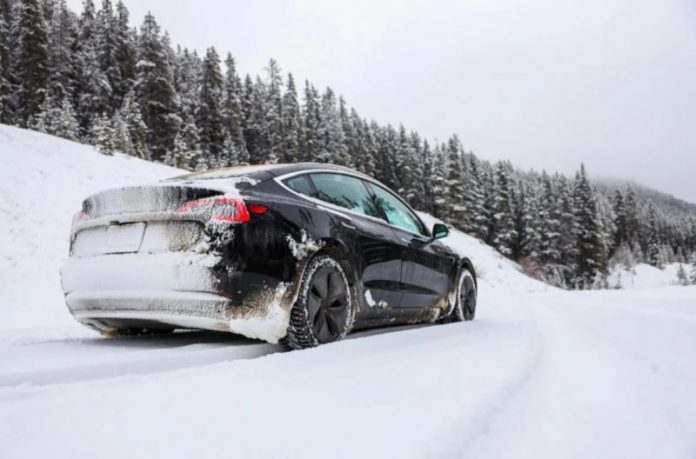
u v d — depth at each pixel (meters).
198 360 1.92
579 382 1.58
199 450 0.84
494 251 54.44
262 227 2.17
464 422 1.01
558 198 61.56
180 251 2.08
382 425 0.97
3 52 41.38
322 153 58.78
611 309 4.19
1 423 0.99
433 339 2.44
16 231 10.65
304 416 1.04
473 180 61.88
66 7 49.75
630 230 95.00
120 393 1.24
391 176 65.19
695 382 1.58
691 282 52.34
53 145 19.64
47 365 1.57
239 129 50.84
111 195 2.33
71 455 0.82
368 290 2.81
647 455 0.95
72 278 2.40
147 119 43.09
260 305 2.10
